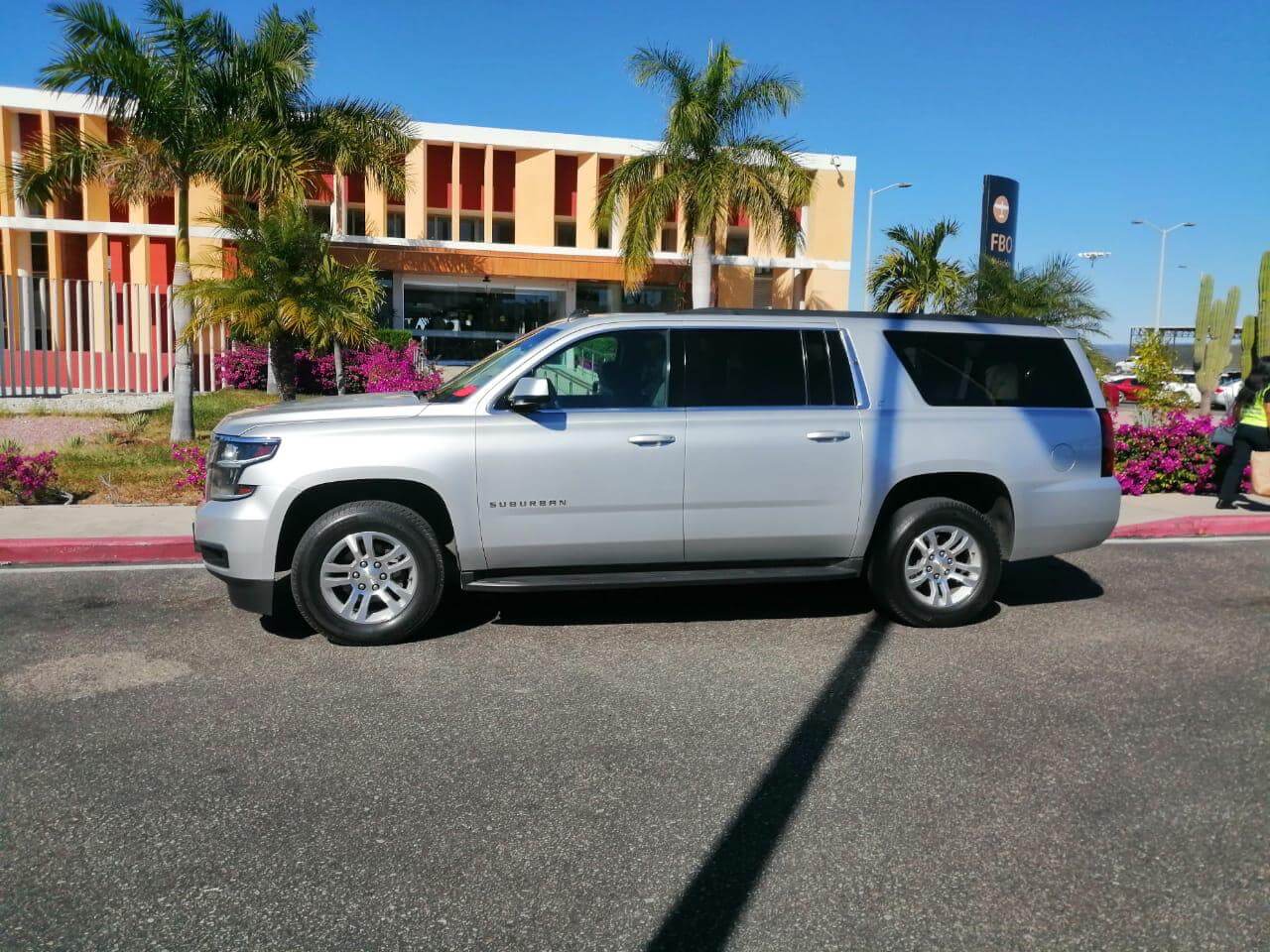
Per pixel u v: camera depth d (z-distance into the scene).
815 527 6.09
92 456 12.38
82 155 14.50
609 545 5.91
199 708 4.85
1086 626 6.44
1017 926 3.07
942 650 5.89
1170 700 5.05
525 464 5.74
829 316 6.29
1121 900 3.22
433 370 21.31
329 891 3.24
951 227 23.38
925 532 6.21
